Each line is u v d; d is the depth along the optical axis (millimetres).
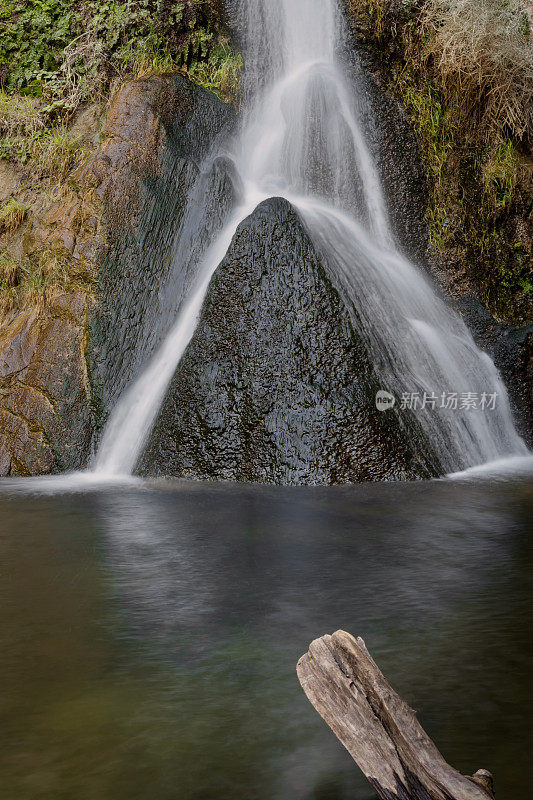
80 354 8539
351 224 10172
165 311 8984
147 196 9211
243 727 2490
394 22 11172
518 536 5023
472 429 8734
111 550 4719
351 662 2123
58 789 2150
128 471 8055
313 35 11586
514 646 3109
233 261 7930
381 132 11031
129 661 3008
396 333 8508
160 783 2180
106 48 11164
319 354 7629
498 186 11273
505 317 11125
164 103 9719
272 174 11016
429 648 3096
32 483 7520
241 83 11367
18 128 11008
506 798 2080
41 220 9656
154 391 8398
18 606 3664
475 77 11164
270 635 3268
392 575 4137
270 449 7422
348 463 7301
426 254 10898
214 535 5109
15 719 2543
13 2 11648
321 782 2188
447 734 2416
